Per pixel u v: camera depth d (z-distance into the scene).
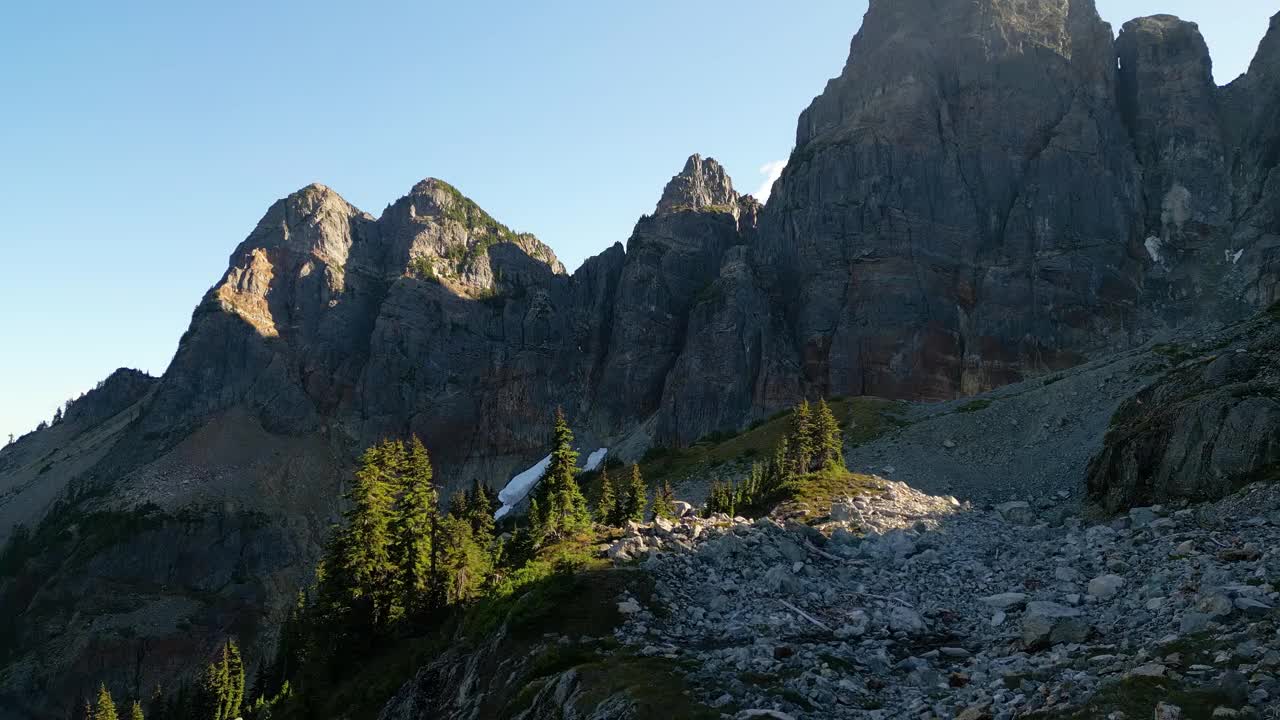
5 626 197.88
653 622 36.81
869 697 27.70
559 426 78.56
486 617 45.00
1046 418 116.69
